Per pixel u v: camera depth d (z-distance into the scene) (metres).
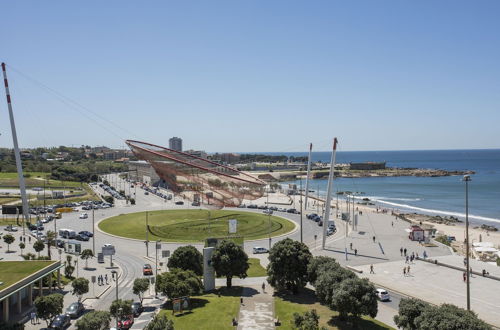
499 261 84.50
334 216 145.62
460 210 187.25
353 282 47.41
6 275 55.94
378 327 48.41
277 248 60.88
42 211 142.75
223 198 109.50
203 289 63.50
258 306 54.91
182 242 100.44
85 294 63.06
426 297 60.44
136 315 53.59
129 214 142.00
